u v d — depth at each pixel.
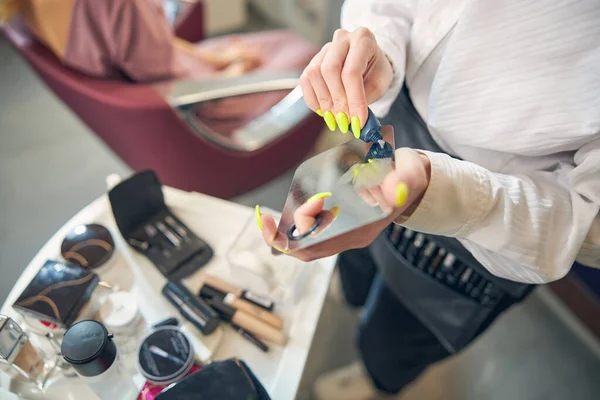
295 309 0.64
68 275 0.58
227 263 0.68
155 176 0.68
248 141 1.09
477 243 0.46
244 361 0.58
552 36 0.44
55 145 1.57
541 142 0.48
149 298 0.64
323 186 0.42
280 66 1.22
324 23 1.81
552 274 0.46
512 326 1.29
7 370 0.56
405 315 0.83
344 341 1.22
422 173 0.38
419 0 0.56
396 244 0.71
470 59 0.49
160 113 0.89
